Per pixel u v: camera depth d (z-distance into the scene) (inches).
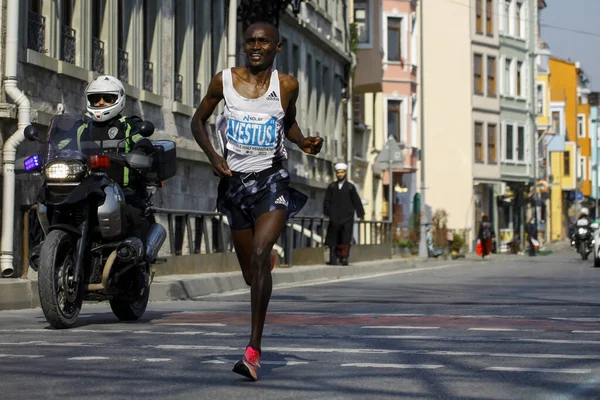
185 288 978.7
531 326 636.1
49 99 1074.7
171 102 1462.8
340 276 1443.2
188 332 597.9
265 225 430.9
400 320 678.5
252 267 424.5
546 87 5088.6
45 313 605.0
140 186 653.3
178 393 389.4
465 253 3331.7
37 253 616.7
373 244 1868.8
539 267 1865.2
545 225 5162.4
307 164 2240.4
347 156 2613.2
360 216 1528.1
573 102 6471.5
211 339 560.7
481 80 3902.6
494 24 3956.7
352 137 2716.5
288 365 460.8
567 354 497.7
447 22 3836.1
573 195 6279.5
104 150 636.7
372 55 2780.5
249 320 682.2
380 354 497.7
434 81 3838.6
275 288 1114.7
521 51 4141.2
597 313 737.6
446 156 3831.2
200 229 1218.6
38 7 1075.9
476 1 3885.3
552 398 379.6
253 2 1732.3
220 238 1280.8
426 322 663.8
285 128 453.1
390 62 3309.5
